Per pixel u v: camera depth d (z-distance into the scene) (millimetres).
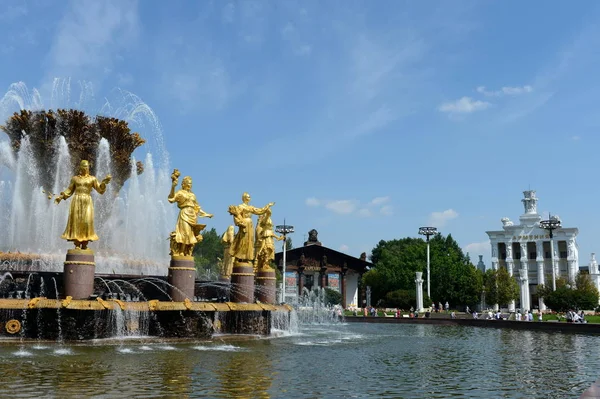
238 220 24031
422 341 25531
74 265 18016
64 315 16984
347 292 96938
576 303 63531
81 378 11133
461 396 10797
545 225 68438
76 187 18609
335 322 53125
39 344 16250
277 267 92062
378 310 75062
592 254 106250
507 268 114875
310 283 96625
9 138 24828
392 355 18172
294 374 12797
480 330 37594
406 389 11398
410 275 89125
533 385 12375
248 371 12797
